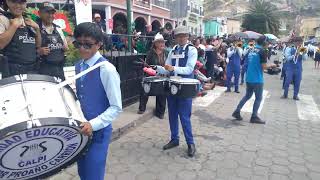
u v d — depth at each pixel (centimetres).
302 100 958
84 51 244
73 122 198
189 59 466
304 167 454
